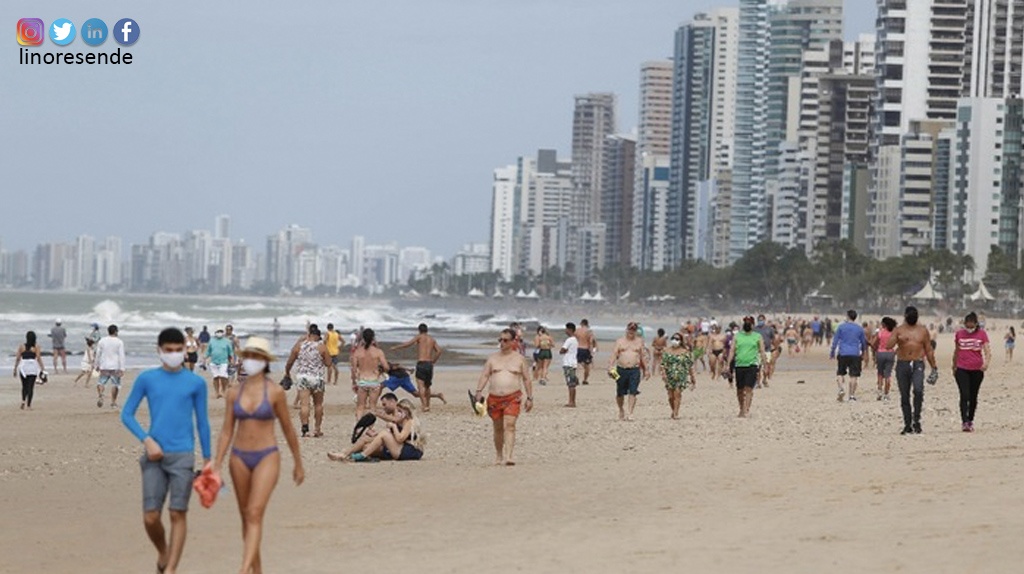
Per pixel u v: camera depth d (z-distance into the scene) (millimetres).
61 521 44656
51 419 86500
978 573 30250
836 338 97875
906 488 44781
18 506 48000
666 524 39594
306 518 43719
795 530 37188
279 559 36438
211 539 40938
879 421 77250
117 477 56062
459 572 33500
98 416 88875
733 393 111812
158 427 33188
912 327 67562
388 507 45750
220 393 102562
